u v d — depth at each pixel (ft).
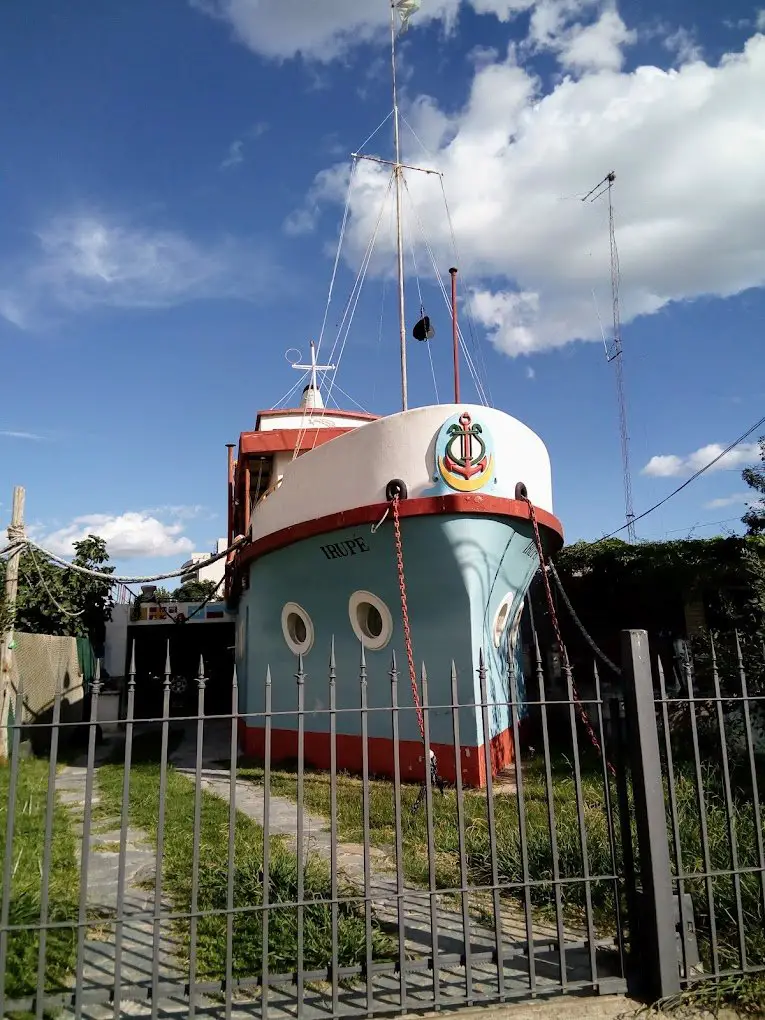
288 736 43.32
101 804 32.32
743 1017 13.74
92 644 77.20
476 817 27.66
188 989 12.85
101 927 17.03
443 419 34.19
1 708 40.73
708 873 14.76
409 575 35.12
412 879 20.95
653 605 50.80
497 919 13.80
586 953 15.76
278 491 41.70
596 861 19.34
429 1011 13.28
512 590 38.83
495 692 38.04
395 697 14.08
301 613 41.60
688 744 36.55
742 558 39.06
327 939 15.35
